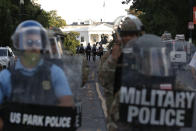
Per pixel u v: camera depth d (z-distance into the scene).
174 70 4.99
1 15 36.22
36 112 4.46
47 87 4.52
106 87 5.79
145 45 4.79
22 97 4.50
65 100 4.50
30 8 40.16
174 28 36.56
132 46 4.87
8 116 4.47
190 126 4.58
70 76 4.69
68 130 4.49
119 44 5.94
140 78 4.76
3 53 28.97
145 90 4.57
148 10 36.81
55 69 4.54
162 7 36.44
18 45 4.59
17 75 4.53
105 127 9.57
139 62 4.78
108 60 5.77
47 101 4.50
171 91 4.57
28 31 4.55
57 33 8.06
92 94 15.66
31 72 4.52
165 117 4.57
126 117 4.59
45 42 4.63
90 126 9.71
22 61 4.55
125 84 4.78
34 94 4.50
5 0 36.59
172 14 36.31
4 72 4.61
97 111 12.00
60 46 7.84
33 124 4.46
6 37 36.81
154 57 4.77
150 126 4.58
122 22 6.10
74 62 4.71
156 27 36.62
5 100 4.59
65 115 4.48
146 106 4.58
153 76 4.75
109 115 4.89
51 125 4.47
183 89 4.98
